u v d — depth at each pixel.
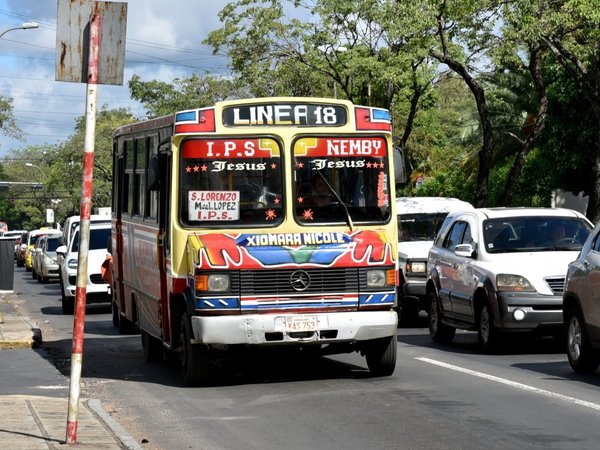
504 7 41.59
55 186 153.88
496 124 68.31
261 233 19.52
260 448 13.98
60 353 27.36
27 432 14.55
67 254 43.19
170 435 15.06
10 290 46.66
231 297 18.91
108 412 17.23
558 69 53.59
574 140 55.00
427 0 43.59
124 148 26.59
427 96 60.19
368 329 19.31
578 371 20.61
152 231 22.28
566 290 20.89
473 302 25.00
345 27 55.47
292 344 19.19
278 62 60.00
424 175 87.12
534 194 60.00
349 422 15.69
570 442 13.77
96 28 13.23
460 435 14.43
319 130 20.00
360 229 19.86
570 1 40.00
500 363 22.50
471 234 26.02
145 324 23.97
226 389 19.58
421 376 20.52
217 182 19.70
